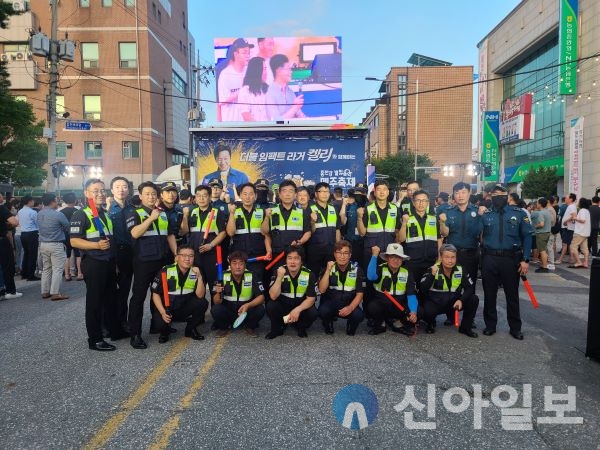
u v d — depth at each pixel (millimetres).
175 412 3527
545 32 29344
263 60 22984
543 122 33125
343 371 4359
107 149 31547
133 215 5090
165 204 5574
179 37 40344
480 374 4305
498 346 5176
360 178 8680
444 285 5527
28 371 4422
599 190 11961
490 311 5629
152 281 5352
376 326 5617
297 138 8711
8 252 7992
